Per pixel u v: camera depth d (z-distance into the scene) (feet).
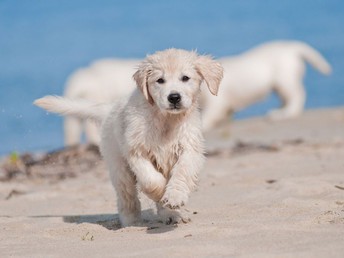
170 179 28.60
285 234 24.98
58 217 32.45
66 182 43.78
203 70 30.27
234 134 63.10
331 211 28.22
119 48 138.00
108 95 66.39
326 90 103.65
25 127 82.64
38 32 172.65
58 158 50.26
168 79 29.53
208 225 27.68
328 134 57.26
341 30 161.38
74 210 34.58
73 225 30.19
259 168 42.78
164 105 28.66
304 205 29.94
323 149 48.52
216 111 68.59
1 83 107.96
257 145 52.44
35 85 104.88
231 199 33.71
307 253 22.43
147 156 29.40
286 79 71.92
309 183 34.63
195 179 29.04
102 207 35.12
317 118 67.87
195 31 161.89
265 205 31.01
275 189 34.73
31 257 24.35
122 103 30.53
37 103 33.78
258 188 35.76
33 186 43.14
